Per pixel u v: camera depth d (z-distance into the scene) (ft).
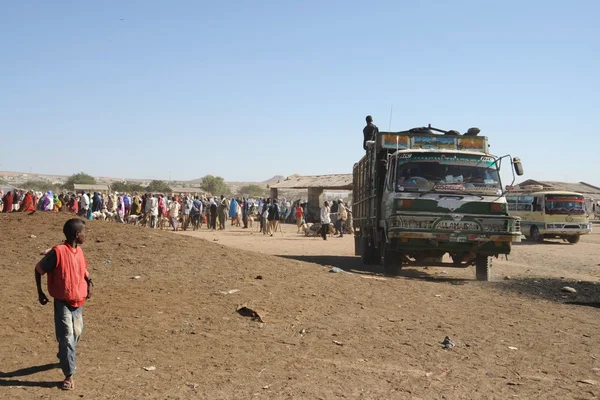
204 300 29.78
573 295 40.63
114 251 39.81
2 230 44.62
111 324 25.23
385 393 18.81
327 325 27.30
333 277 38.86
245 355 22.35
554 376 21.34
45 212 51.06
